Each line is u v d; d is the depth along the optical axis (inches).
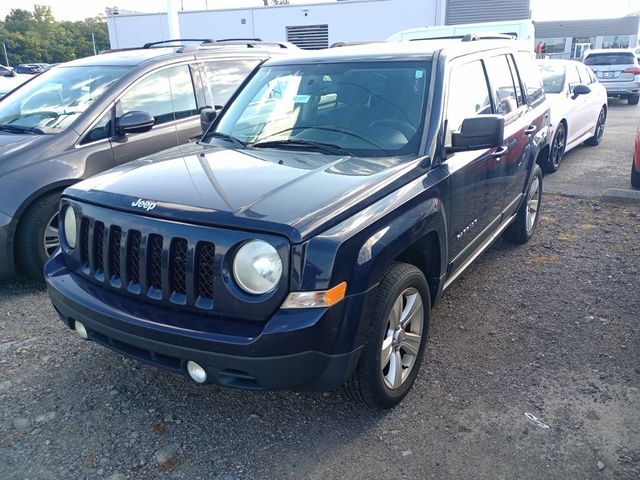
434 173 135.6
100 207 119.3
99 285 121.1
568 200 296.5
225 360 101.7
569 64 404.5
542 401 130.4
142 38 1130.7
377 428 122.3
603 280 196.5
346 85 155.3
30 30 3516.2
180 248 107.1
